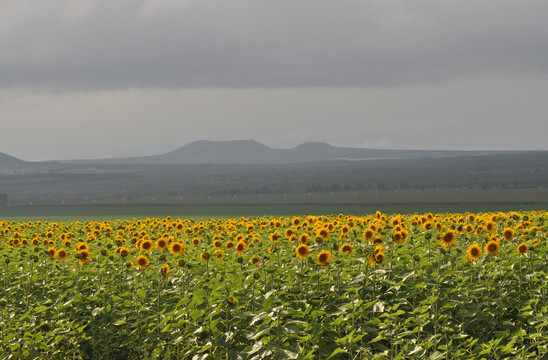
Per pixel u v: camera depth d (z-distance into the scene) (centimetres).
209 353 984
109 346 1130
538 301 1036
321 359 930
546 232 1494
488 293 1098
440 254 1173
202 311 975
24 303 1279
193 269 1245
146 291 1233
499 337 968
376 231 1402
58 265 1449
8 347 1062
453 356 870
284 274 1203
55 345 1150
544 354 916
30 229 2434
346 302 1077
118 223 2556
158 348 1081
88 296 1238
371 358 895
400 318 1044
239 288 1070
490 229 1489
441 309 1013
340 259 1138
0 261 1456
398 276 1127
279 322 916
